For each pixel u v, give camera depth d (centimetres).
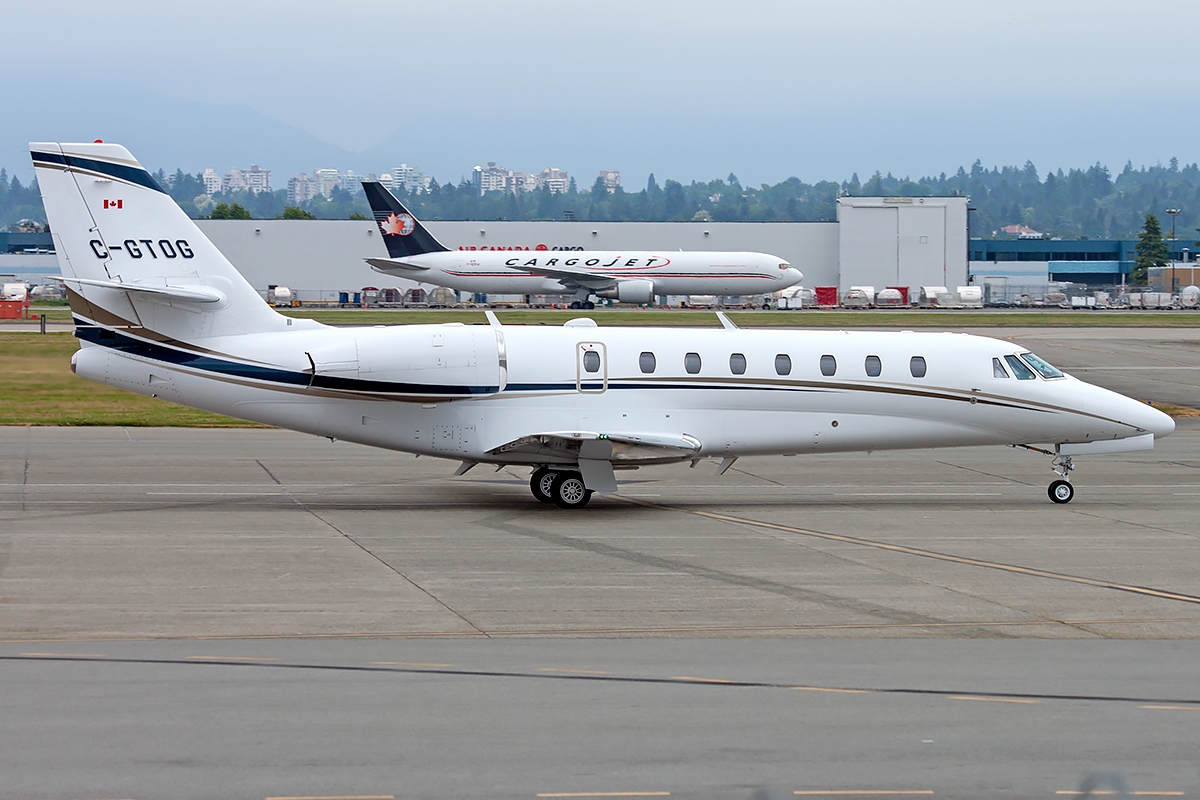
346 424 5600
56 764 2248
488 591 3831
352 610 3531
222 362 5516
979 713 2661
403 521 5169
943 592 3947
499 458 5631
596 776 2241
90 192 5406
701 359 5856
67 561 4153
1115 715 2662
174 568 4072
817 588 3975
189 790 2139
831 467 7456
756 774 2270
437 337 5600
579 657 3062
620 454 5622
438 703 2648
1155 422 6206
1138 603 3825
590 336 5819
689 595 3834
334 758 2302
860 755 2383
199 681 2780
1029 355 6228
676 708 2648
